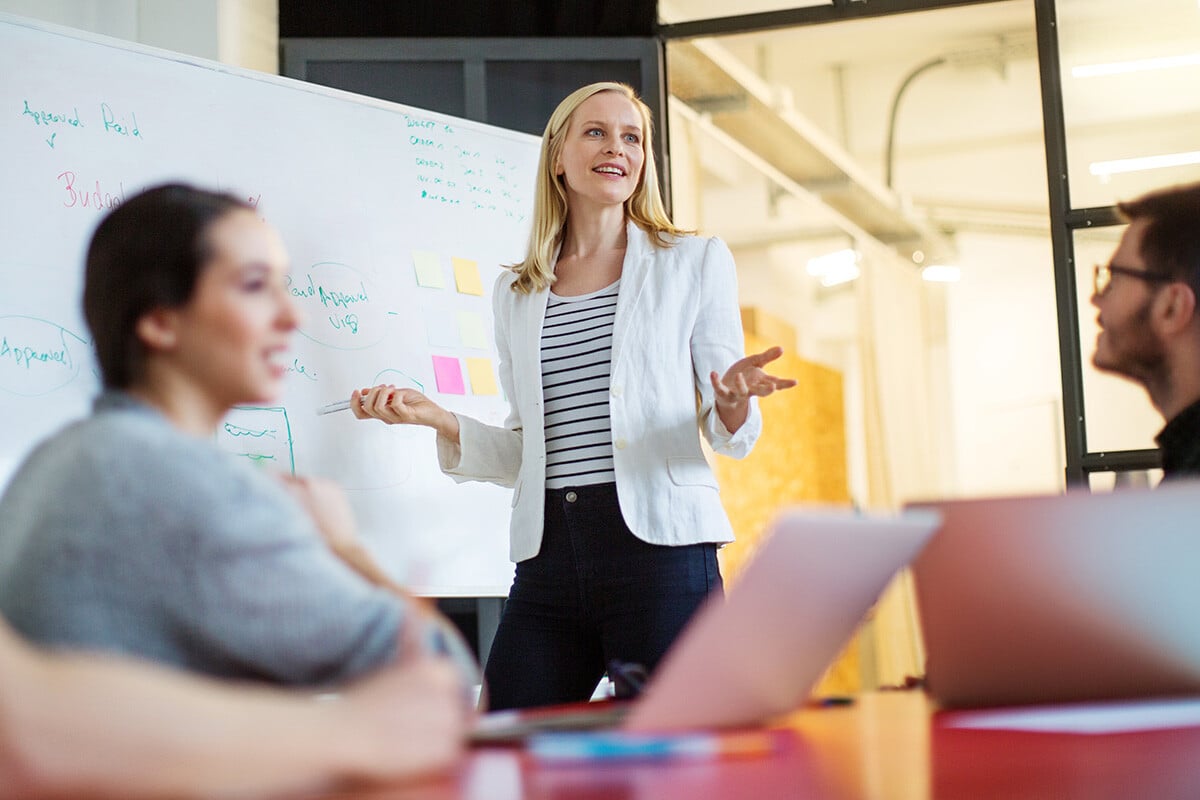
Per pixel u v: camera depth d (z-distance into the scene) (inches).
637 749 32.2
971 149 275.7
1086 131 150.9
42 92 102.0
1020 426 315.0
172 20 137.1
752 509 260.1
